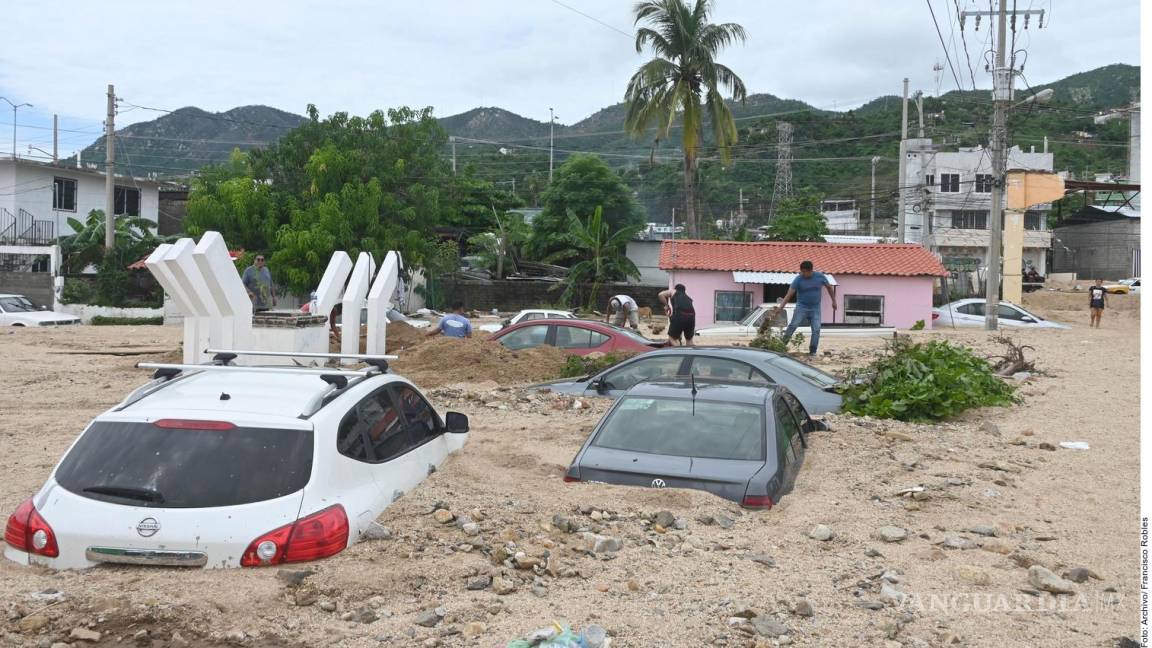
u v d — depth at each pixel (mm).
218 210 37875
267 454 5254
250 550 4973
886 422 10898
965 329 29469
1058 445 10000
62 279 38969
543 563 5641
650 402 7684
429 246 41250
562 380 12891
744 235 52594
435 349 15422
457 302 45969
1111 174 71438
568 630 4520
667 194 83250
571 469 7215
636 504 6637
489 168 93125
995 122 28672
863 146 87938
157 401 5660
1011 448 9836
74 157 51062
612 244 44812
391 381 6672
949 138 68938
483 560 5594
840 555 6070
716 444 7203
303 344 15211
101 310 38375
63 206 44562
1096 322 31500
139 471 5148
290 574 4984
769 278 34375
